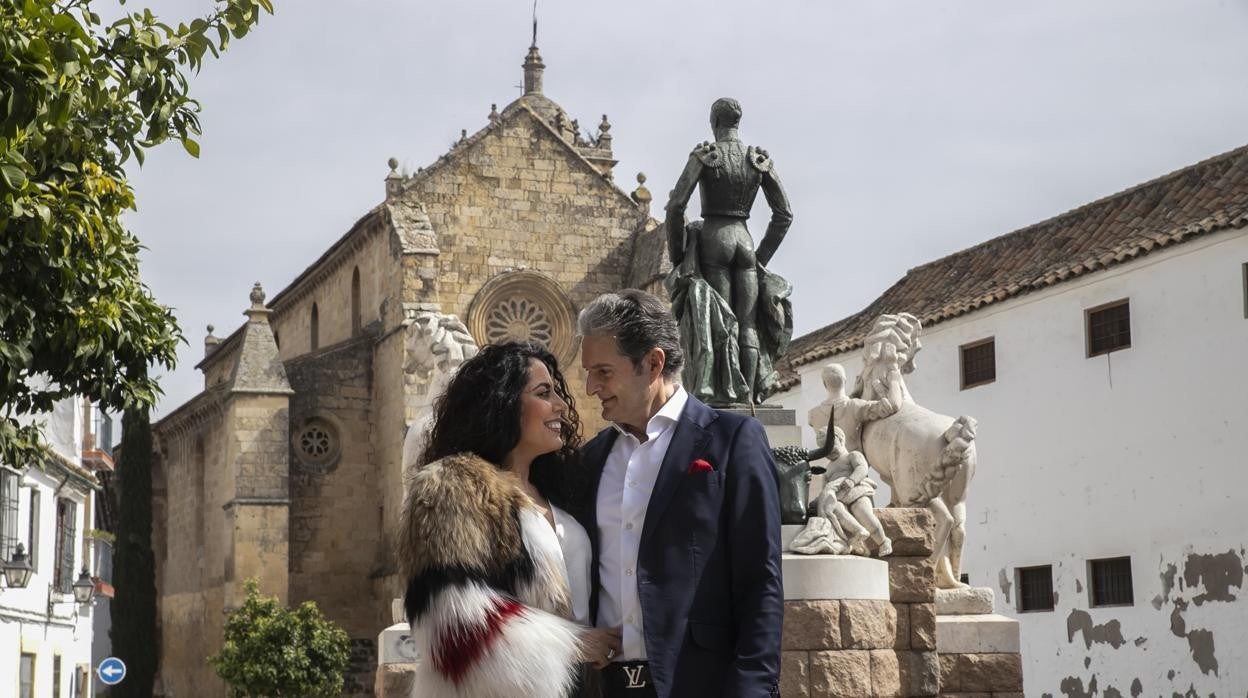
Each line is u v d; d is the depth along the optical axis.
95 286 13.03
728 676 5.48
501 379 5.74
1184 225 28.81
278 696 48.22
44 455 14.43
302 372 57.25
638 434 6.00
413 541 5.24
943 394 35.19
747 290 13.48
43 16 10.86
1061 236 33.88
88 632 43.38
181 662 64.38
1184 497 28.42
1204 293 28.23
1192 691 27.88
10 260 12.24
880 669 12.31
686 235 13.64
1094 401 30.73
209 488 60.53
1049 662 31.50
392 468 55.28
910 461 16.34
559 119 66.62
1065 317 31.62
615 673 5.66
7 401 12.95
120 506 61.03
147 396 13.72
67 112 11.07
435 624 5.10
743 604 5.61
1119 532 29.89
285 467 55.03
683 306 13.57
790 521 12.72
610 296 6.10
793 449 12.79
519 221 58.00
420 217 56.09
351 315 61.47
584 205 58.72
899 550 13.75
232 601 53.94
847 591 12.29
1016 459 32.78
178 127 12.50
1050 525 31.67
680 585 5.62
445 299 56.91
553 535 5.43
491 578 5.22
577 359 57.56
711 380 13.12
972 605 15.59
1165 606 28.64
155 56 12.06
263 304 57.00
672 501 5.72
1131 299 29.95
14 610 33.12
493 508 5.27
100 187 12.84
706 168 13.52
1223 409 27.70
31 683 34.97
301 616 49.09
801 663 12.11
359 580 57.00
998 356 33.53
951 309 34.31
